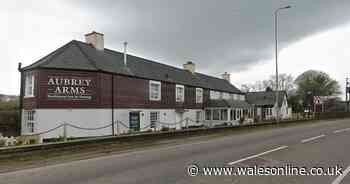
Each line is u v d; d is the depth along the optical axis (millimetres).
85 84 26375
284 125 33969
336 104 86375
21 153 12156
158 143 18094
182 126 38344
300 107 80500
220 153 13508
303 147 15219
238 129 26703
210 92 45469
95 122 26484
